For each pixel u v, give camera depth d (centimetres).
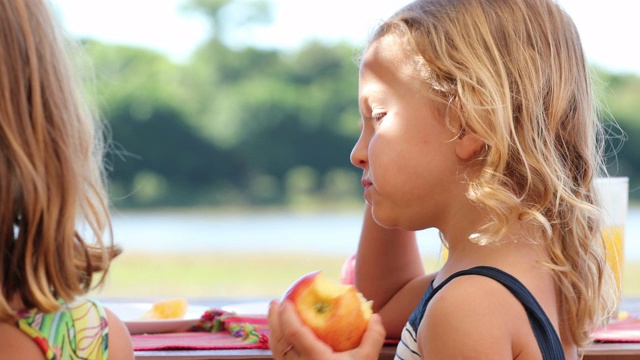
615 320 157
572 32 128
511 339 108
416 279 146
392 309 145
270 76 2139
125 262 1296
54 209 103
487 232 114
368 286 147
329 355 107
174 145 2097
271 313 111
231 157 2120
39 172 102
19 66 101
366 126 127
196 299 189
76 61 114
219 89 2130
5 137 100
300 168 2127
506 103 117
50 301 102
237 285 1102
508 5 123
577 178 126
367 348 109
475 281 110
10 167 101
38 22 104
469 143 118
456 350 106
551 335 111
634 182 1947
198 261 1330
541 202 117
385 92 123
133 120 2078
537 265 116
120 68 2095
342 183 2130
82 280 110
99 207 112
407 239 148
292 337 108
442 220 122
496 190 113
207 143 2112
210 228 1847
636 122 1959
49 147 103
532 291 113
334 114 2130
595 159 130
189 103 2106
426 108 120
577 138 126
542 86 121
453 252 121
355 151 127
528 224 117
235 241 1609
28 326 103
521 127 119
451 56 119
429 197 121
